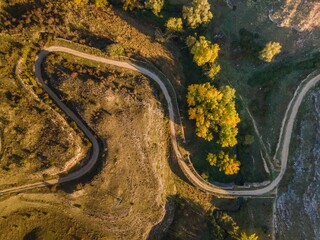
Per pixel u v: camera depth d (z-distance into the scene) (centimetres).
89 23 11269
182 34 11888
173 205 11575
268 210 11400
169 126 11556
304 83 11762
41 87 10725
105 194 10738
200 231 11412
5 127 10325
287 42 12131
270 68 12075
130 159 10938
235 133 11012
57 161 10431
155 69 11506
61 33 10950
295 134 11575
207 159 11175
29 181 10562
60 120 10631
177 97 11569
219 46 12375
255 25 12306
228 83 12044
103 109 10794
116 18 11631
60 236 10619
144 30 11850
